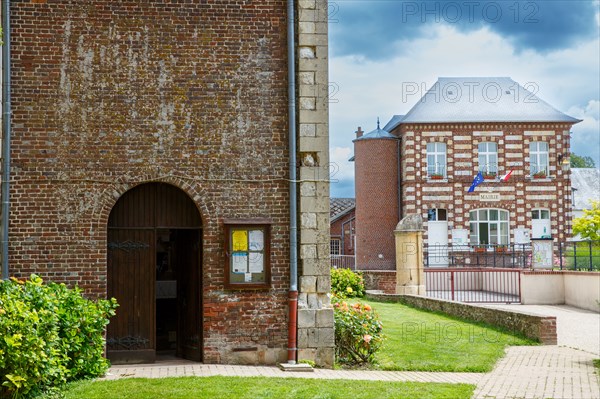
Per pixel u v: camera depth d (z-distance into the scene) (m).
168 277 17.30
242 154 14.28
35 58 13.71
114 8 14.00
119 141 13.90
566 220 47.97
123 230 14.17
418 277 29.48
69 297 12.35
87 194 13.75
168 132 14.05
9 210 13.48
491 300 30.94
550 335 18.14
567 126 48.09
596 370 14.56
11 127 13.57
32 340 10.64
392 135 48.94
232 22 14.37
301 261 14.27
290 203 14.28
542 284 29.28
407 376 13.68
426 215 47.44
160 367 13.75
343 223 58.59
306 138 14.32
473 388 12.41
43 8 13.77
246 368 13.70
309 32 14.45
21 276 13.46
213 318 14.07
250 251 14.20
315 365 14.19
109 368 13.54
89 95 13.85
